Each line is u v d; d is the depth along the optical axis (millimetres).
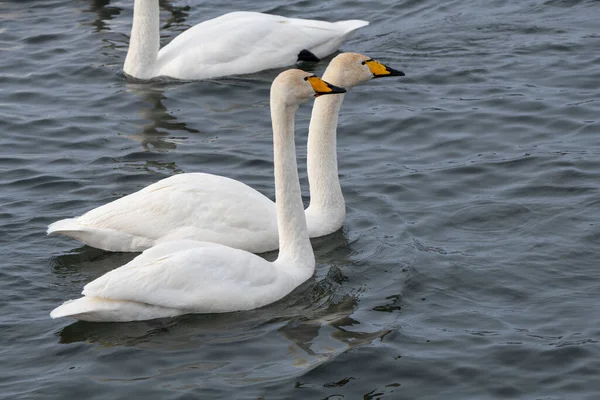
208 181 15344
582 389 11578
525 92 20812
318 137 15820
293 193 14219
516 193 16719
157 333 12805
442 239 15289
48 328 12930
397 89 21375
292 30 23297
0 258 14844
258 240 15180
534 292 13680
